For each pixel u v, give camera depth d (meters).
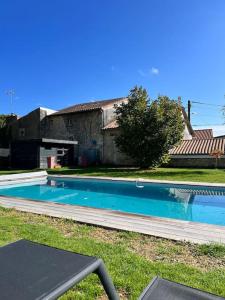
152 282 2.00
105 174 17.23
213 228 5.30
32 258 1.99
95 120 26.91
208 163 21.28
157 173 16.98
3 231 5.14
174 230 5.20
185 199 11.20
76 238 4.82
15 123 32.28
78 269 1.83
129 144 19.14
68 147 26.67
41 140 22.95
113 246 4.35
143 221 5.83
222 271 3.52
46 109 31.17
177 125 19.02
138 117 18.80
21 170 22.44
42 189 14.04
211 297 1.82
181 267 3.60
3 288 1.62
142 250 4.28
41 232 5.07
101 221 5.86
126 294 2.99
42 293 1.57
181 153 22.20
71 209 7.11
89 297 2.93
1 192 13.34
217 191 11.59
